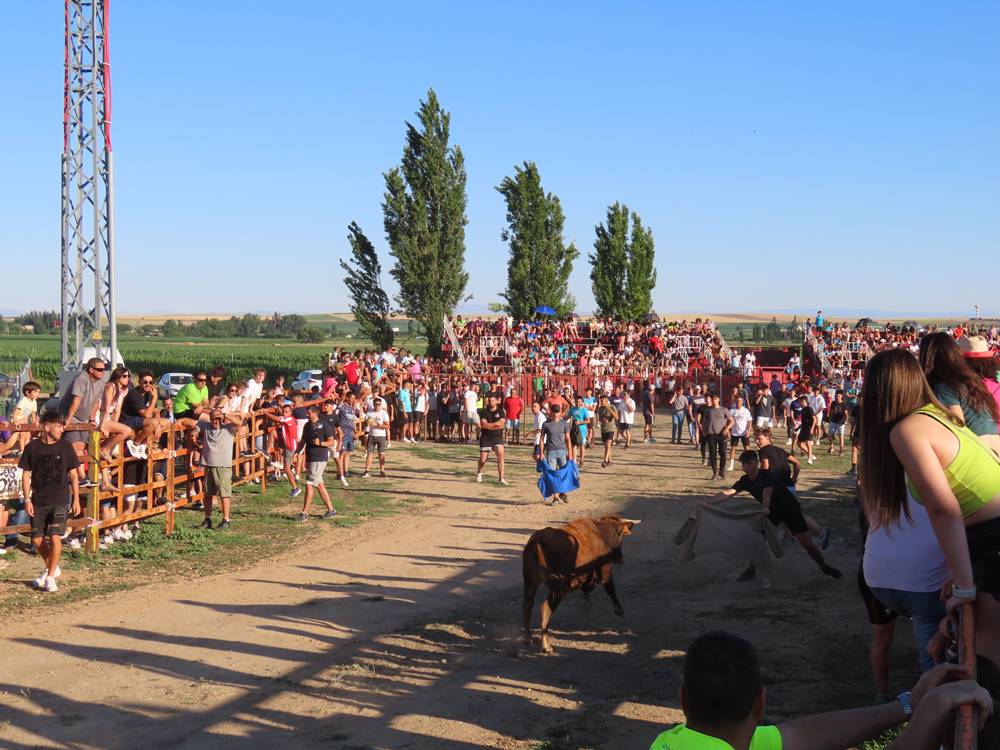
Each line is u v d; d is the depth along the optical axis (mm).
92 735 6812
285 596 11078
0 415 25641
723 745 2459
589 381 38375
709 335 48281
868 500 3846
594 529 9648
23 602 10398
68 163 31422
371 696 7641
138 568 12188
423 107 48625
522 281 58219
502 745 6539
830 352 43750
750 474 11375
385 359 34406
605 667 8344
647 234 65000
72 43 31016
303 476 20344
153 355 99562
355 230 49750
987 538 3494
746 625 9469
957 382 4730
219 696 7656
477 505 17734
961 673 2504
